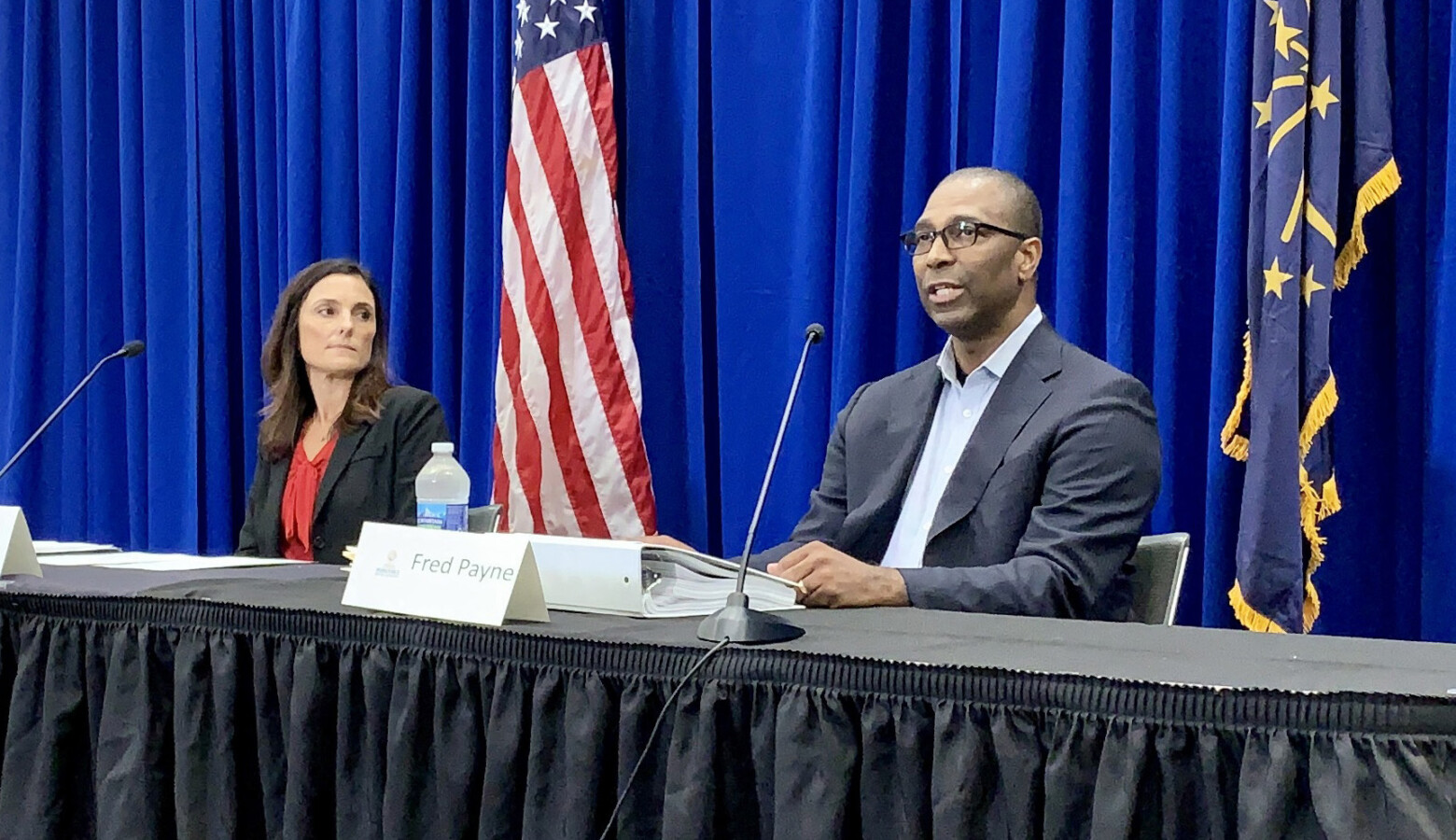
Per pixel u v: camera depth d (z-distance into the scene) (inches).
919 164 104.5
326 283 100.7
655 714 40.7
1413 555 88.2
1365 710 31.8
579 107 113.8
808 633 44.0
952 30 104.2
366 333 100.6
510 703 43.1
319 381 101.6
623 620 47.1
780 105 112.2
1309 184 85.7
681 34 116.5
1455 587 83.0
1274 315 84.8
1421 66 88.7
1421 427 87.7
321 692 47.1
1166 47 94.3
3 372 152.4
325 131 132.0
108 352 145.8
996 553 72.0
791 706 38.2
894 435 81.7
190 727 49.3
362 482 96.4
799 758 37.9
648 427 117.6
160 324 139.4
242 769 49.2
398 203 126.2
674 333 117.5
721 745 39.6
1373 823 31.3
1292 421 84.3
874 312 106.1
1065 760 34.9
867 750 37.4
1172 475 94.7
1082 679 35.0
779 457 111.0
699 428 115.0
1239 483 90.8
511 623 45.4
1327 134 85.0
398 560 48.3
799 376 58.2
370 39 128.5
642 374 117.9
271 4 135.9
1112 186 95.3
